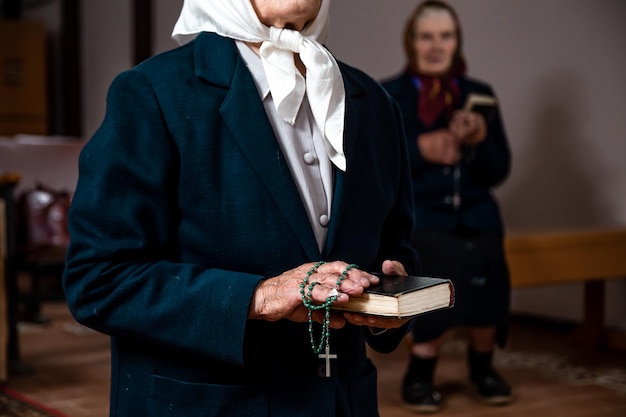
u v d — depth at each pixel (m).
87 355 5.38
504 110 6.53
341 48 7.70
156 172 1.42
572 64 6.01
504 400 4.20
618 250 5.09
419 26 4.24
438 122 4.22
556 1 6.08
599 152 5.88
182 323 1.36
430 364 4.12
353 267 1.33
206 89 1.47
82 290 1.40
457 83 4.29
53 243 5.78
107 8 10.60
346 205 1.52
